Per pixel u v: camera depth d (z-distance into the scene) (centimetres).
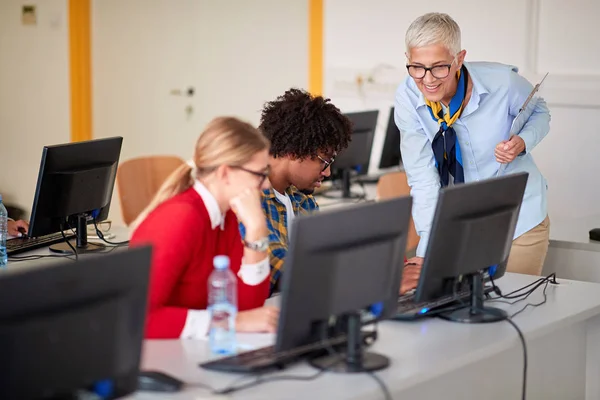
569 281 339
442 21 328
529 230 373
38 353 181
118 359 198
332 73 686
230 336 255
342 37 679
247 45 765
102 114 856
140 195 524
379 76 659
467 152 365
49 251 399
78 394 191
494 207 278
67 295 186
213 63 788
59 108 849
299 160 313
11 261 379
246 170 259
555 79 567
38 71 855
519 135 356
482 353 255
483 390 288
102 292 193
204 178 264
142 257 201
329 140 312
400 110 365
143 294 202
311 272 223
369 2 659
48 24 841
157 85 824
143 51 827
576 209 573
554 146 577
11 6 856
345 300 233
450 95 353
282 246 318
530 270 375
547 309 297
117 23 834
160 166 534
